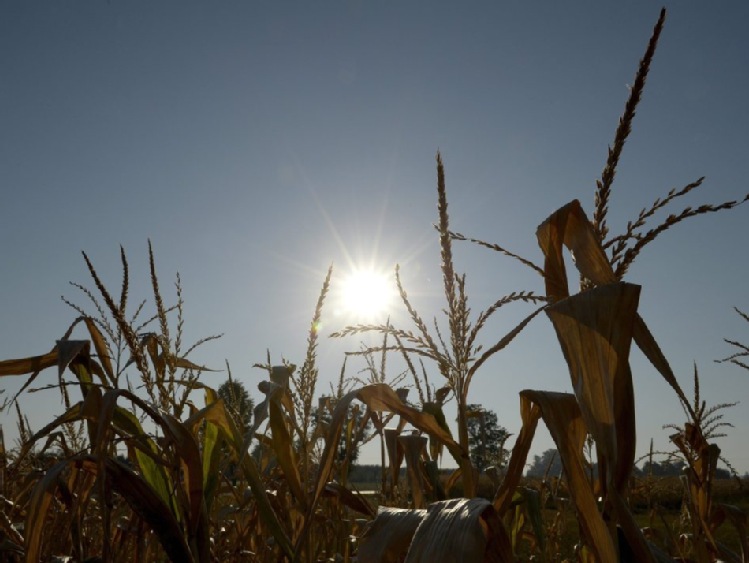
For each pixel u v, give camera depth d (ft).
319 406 5.07
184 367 4.43
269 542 5.15
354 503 4.78
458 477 4.51
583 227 2.72
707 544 4.57
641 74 2.49
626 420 2.36
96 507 5.05
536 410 2.92
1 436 4.88
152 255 3.94
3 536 4.07
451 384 3.26
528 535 5.91
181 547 3.08
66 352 3.60
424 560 2.10
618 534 2.80
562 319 2.34
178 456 3.25
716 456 4.36
